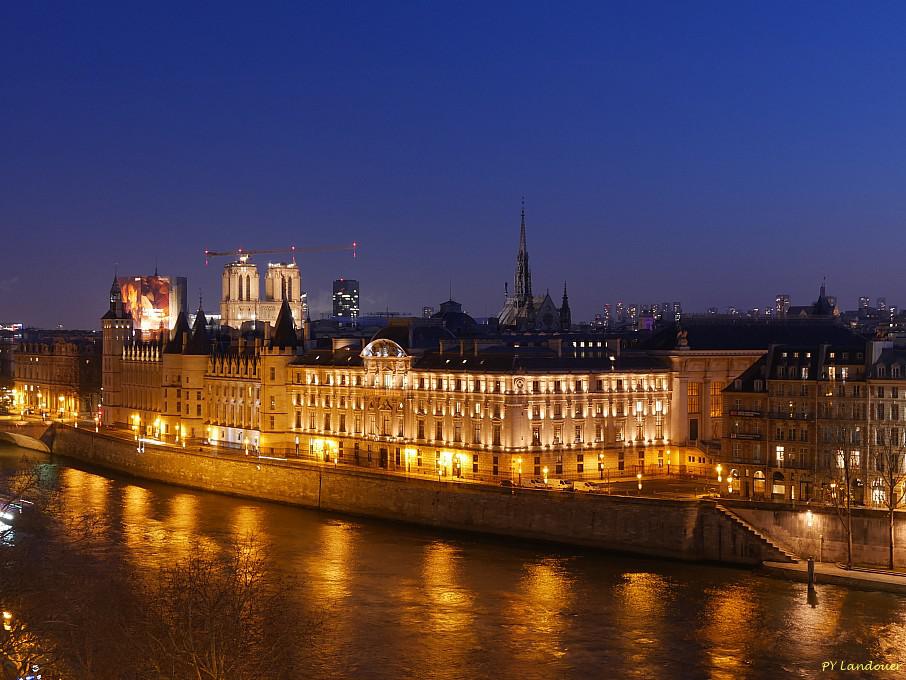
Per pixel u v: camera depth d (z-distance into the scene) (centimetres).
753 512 19038
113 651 11281
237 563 15488
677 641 15062
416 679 13712
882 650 14675
